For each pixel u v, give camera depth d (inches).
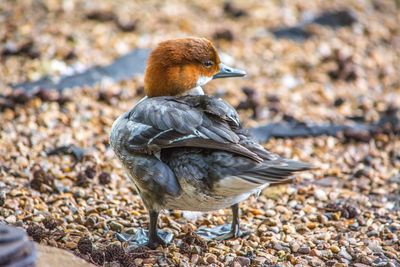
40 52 579.2
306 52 629.9
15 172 419.8
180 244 353.4
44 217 363.9
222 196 316.5
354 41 656.4
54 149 455.5
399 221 388.5
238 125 327.3
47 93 512.7
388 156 485.4
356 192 430.6
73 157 450.9
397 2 757.3
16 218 361.7
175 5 701.3
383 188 435.8
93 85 547.5
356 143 499.2
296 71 600.4
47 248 304.0
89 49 597.6
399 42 666.8
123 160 337.1
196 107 329.4
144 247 346.6
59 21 639.1
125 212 383.9
